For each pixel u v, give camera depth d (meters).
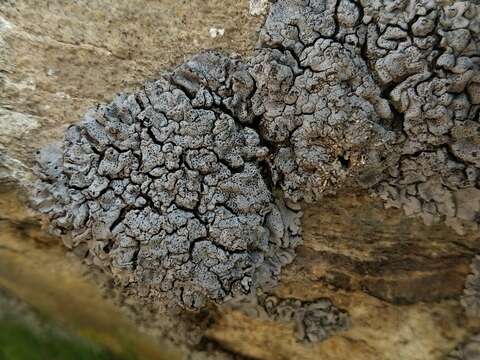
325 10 0.06
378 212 0.07
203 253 0.07
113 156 0.07
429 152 0.06
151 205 0.07
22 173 0.07
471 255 0.07
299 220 0.07
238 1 0.07
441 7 0.06
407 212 0.07
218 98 0.07
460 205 0.07
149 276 0.07
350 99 0.06
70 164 0.07
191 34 0.07
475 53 0.06
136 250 0.07
